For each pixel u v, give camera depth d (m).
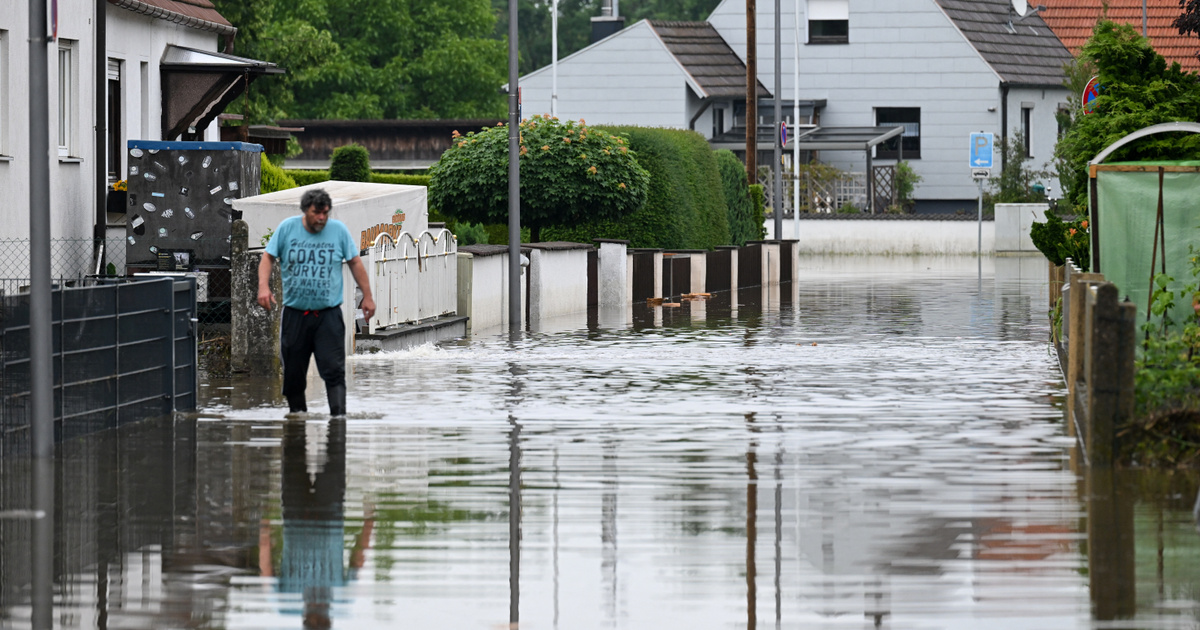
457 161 83.38
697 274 88.31
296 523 23.39
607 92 163.88
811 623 18.22
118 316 32.62
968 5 168.12
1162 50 171.50
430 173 85.06
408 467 27.91
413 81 193.62
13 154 53.44
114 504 24.75
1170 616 18.30
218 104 73.94
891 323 65.44
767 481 26.44
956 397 38.16
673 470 27.55
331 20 193.25
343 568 20.78
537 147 82.94
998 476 26.64
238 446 30.20
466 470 27.61
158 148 54.97
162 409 34.75
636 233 94.62
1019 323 65.12
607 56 163.62
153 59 69.75
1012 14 173.75
